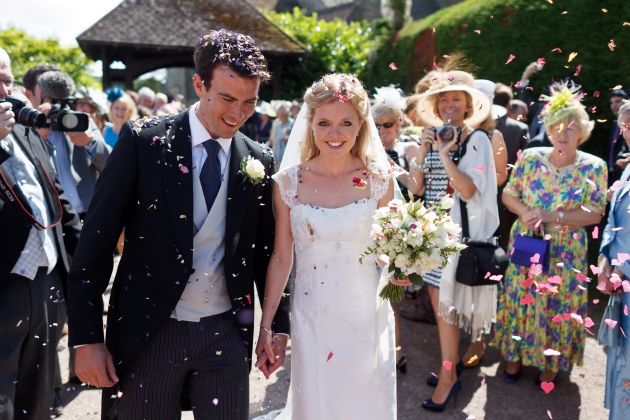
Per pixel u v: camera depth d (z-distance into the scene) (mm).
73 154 4367
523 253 3756
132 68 14445
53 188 2850
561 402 3764
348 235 2518
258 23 15203
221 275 2305
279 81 15094
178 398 2303
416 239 2293
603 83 6406
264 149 2508
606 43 6355
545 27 7156
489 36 8180
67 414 3572
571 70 6773
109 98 6426
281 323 2555
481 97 3818
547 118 3816
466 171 3715
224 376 2258
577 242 3826
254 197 2354
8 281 2590
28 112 2561
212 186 2260
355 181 2535
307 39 15617
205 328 2258
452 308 3543
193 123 2268
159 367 2217
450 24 9344
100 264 2160
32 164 2773
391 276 2469
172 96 14703
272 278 2562
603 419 3539
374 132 2680
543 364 3846
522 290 3902
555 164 3854
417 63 10773
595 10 6469
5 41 14703
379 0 24891
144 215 2188
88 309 2129
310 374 2535
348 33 15914
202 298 2258
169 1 15078
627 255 2857
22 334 2623
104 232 2141
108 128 5918
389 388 2586
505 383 4047
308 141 2670
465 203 3730
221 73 2078
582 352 3920
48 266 2752
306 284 2572
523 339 3916
